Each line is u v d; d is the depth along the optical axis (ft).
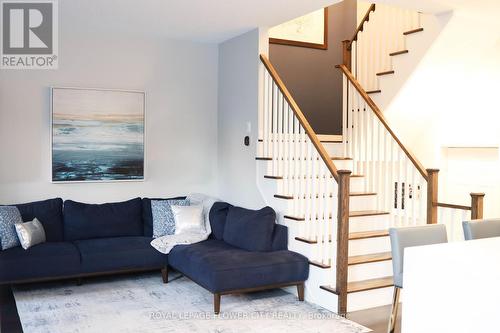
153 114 20.44
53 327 13.43
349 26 25.18
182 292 16.76
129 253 17.19
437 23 16.51
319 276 15.42
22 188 18.43
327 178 15.49
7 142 18.15
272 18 17.33
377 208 18.61
